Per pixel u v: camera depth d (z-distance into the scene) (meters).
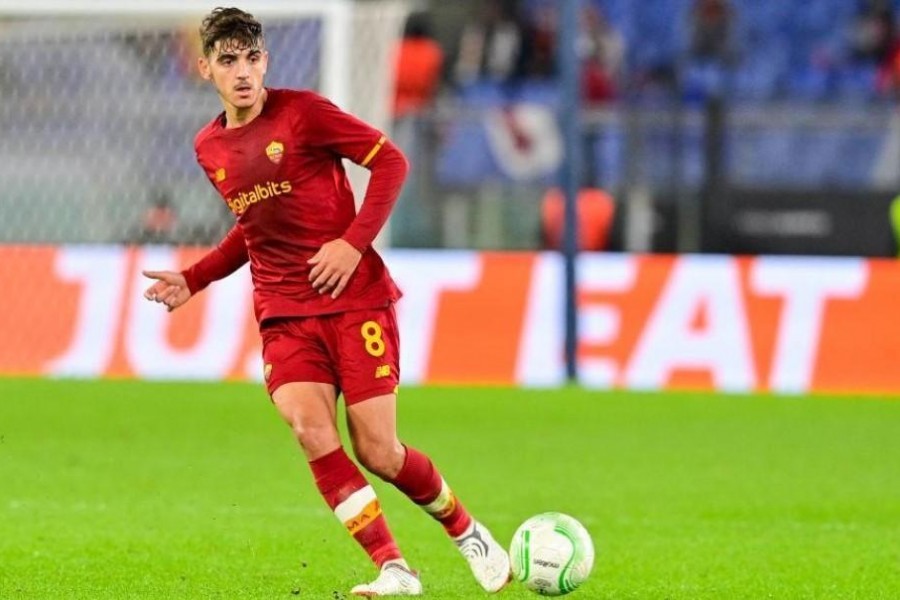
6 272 57.19
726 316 54.94
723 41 85.81
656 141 68.62
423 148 63.88
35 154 59.75
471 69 85.44
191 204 58.56
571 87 53.12
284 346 20.72
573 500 32.50
